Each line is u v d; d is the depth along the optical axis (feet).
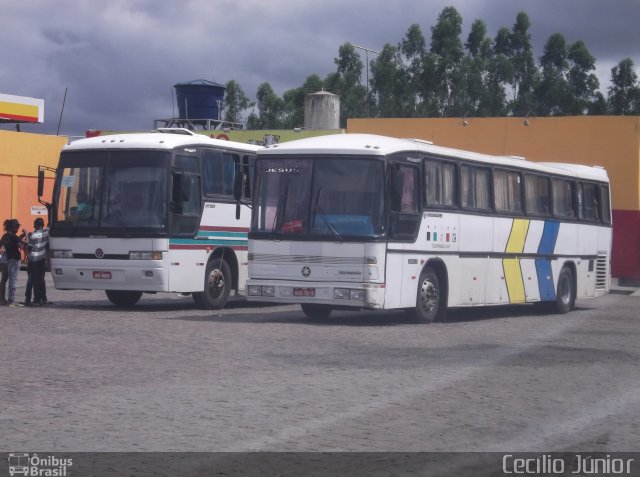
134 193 72.84
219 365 44.93
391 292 63.62
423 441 30.42
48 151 143.64
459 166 71.41
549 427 33.04
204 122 169.99
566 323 73.56
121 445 28.96
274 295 64.28
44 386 38.63
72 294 91.61
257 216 65.41
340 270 62.90
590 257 92.02
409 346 54.08
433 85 216.13
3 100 170.30
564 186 87.81
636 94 223.10
